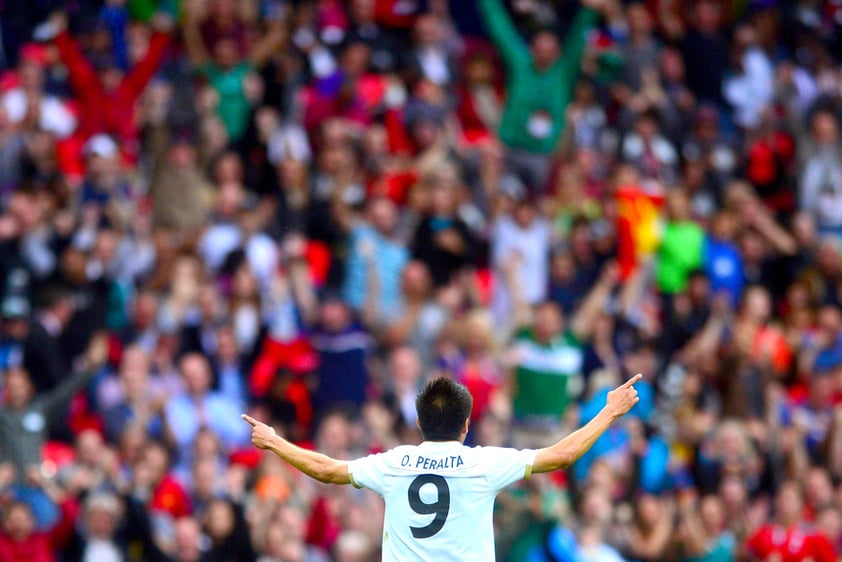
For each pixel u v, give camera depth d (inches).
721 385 2748.5
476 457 1256.8
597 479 2234.3
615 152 3265.3
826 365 2898.6
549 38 3213.6
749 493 2576.3
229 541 2160.4
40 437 2206.0
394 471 1257.4
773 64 3782.0
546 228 2891.2
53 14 3125.0
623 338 2807.6
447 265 2778.1
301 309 2623.0
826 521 2415.1
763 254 3161.9
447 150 3034.0
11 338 2363.4
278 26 3137.3
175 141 2950.3
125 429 2320.4
